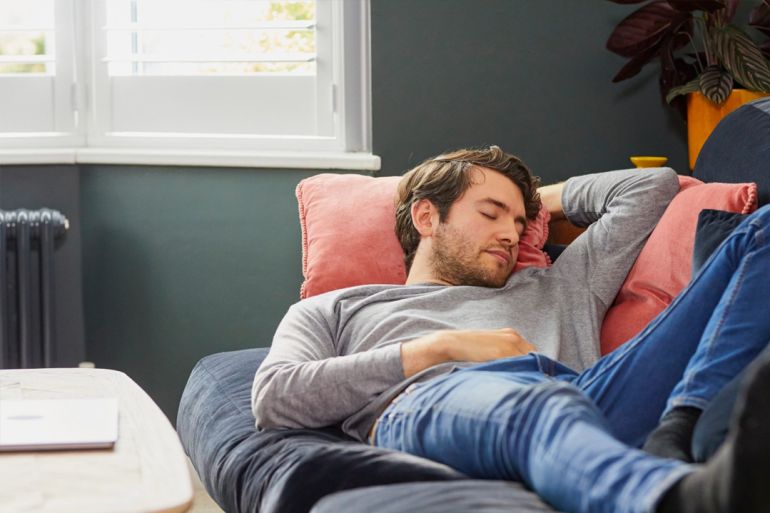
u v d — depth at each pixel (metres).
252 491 1.63
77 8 3.05
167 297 3.02
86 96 3.09
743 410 0.98
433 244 2.08
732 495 0.96
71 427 1.49
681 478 1.03
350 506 1.32
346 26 2.99
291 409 1.74
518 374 1.54
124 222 3.02
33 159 2.96
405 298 1.99
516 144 2.89
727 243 1.54
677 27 2.65
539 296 2.01
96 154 2.98
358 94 3.02
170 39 3.05
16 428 1.48
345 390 1.71
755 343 1.40
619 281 2.03
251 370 2.20
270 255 2.99
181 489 1.28
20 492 1.25
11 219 2.85
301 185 2.46
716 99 2.50
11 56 3.03
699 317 1.54
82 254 3.04
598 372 1.58
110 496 1.24
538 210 2.19
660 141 2.90
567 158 2.90
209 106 3.06
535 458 1.23
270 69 3.05
